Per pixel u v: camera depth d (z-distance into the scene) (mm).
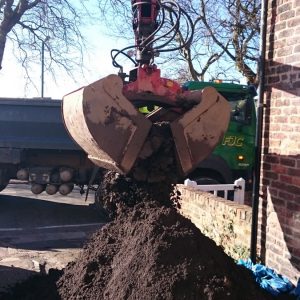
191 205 7469
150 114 4949
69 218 11250
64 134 11625
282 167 4898
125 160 4301
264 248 5242
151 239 4055
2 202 13219
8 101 11547
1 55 14852
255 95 10828
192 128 4512
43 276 5363
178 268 3783
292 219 4707
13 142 11570
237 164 10781
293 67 4719
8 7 14617
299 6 4613
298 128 4629
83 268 4676
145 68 5066
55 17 14898
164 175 4664
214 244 4277
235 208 5996
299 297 4227
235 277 3992
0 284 6336
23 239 9156
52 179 11820
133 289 3879
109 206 5098
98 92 4188
